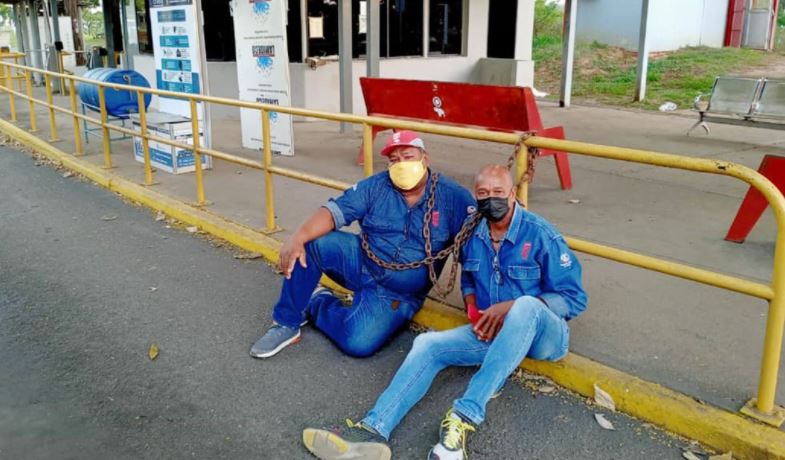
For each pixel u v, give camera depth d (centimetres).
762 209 484
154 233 585
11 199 714
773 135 930
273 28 800
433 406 315
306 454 287
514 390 324
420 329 388
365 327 352
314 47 1129
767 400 281
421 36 1255
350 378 343
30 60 1894
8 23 3831
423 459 280
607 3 1872
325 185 475
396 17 1209
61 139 994
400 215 341
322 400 324
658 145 859
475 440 289
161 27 798
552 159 787
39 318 418
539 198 622
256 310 424
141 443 295
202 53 749
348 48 939
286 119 818
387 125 423
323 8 1124
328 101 1135
